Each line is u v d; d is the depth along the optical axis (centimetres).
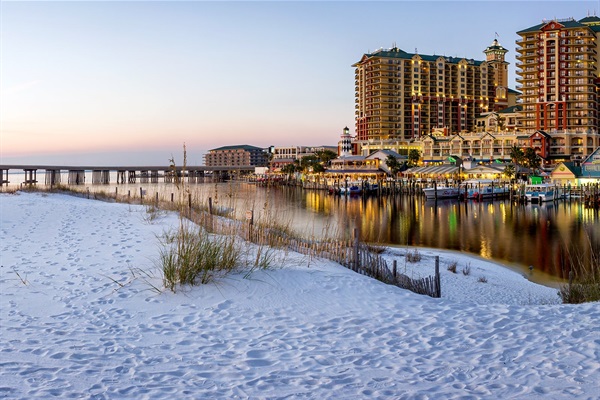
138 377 714
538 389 672
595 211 6488
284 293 1206
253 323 1003
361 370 759
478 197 8375
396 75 16012
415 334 938
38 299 1122
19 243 1836
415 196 9575
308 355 827
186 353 826
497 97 17825
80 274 1350
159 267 1398
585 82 12219
